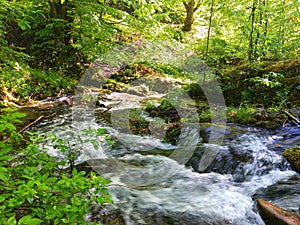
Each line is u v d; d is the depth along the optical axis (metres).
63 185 1.58
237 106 5.73
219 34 7.36
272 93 5.62
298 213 2.34
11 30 9.22
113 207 2.53
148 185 3.02
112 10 7.85
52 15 8.45
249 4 6.34
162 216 2.44
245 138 3.99
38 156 2.15
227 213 2.49
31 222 1.26
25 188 1.50
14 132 1.92
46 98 6.93
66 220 1.47
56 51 8.82
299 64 5.97
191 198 2.74
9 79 6.39
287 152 3.35
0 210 1.42
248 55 6.28
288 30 7.04
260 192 2.82
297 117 4.58
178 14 13.35
